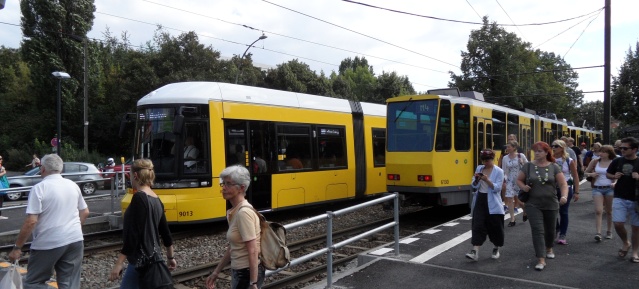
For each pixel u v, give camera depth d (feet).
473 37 132.46
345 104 50.31
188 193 35.24
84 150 120.37
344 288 20.29
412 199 41.57
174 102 36.09
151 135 36.22
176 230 38.45
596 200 27.91
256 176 39.27
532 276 21.29
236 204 13.99
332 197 47.03
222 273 27.22
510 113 51.75
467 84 131.13
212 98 36.94
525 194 22.54
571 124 101.65
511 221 32.65
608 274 21.44
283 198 41.70
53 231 17.11
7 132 149.07
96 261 29.86
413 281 20.95
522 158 31.86
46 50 125.90
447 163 40.14
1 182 45.39
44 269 17.13
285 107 42.78
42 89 127.85
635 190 22.93
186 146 35.58
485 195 23.59
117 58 187.62
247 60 130.93
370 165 52.37
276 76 138.31
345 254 31.55
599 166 27.96
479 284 20.35
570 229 31.24
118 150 142.41
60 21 128.06
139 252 14.94
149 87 118.11
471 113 42.22
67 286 17.71
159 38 130.41
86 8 132.87
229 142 37.52
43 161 17.72
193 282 25.52
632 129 88.58
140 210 15.07
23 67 169.99
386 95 189.67
